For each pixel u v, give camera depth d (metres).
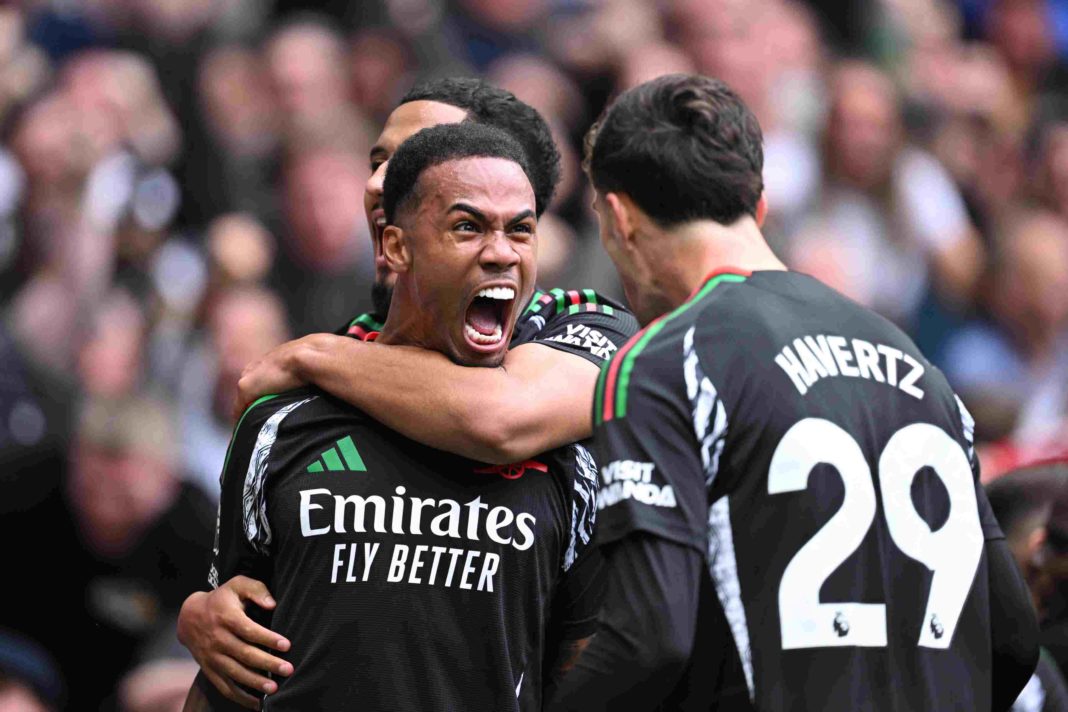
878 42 26.84
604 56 23.86
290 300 20.45
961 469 7.51
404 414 7.78
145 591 15.82
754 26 24.91
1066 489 10.17
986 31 28.81
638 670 6.85
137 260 20.00
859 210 23.84
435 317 7.86
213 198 21.05
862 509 7.16
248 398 8.17
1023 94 28.36
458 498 7.84
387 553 7.75
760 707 7.00
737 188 7.63
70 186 19.88
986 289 24.42
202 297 19.12
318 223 20.67
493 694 7.77
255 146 21.77
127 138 20.67
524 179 7.86
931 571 7.29
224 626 7.97
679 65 24.41
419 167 7.80
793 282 7.61
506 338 7.95
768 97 24.56
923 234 24.16
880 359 7.49
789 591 7.05
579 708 7.00
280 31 22.81
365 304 20.55
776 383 7.21
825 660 7.02
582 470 8.16
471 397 7.73
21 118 20.67
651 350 7.30
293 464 7.91
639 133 7.66
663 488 7.04
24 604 15.31
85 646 15.52
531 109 9.16
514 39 24.14
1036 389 23.56
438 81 9.23
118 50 21.92
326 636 7.71
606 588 7.89
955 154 25.88
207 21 22.53
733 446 7.16
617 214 7.79
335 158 21.44
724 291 7.45
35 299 19.02
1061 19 29.25
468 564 7.80
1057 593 10.32
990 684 7.39
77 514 15.75
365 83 22.89
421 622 7.72
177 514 16.12
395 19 23.48
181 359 18.67
